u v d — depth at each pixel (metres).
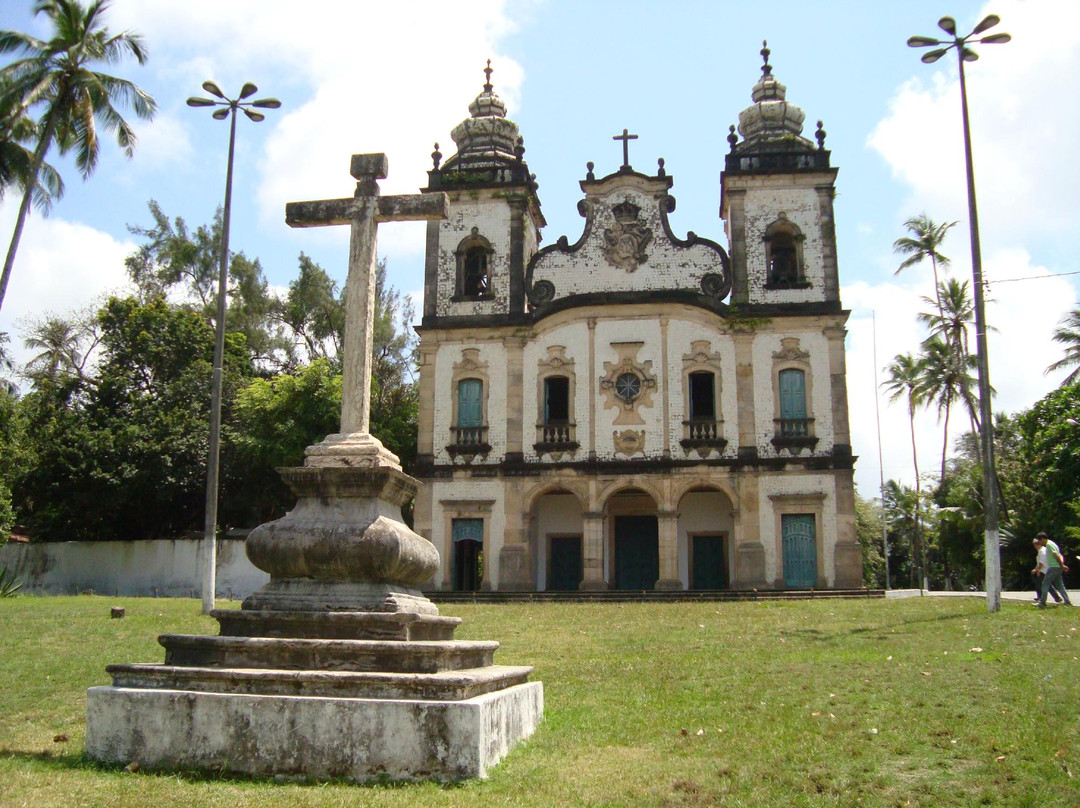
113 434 40.31
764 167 36.41
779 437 34.25
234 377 44.22
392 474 9.66
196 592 36.66
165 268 50.72
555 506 37.25
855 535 33.44
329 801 6.98
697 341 35.47
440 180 38.06
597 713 11.02
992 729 9.12
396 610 9.05
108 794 7.13
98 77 29.69
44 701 11.83
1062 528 37.19
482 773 7.85
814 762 8.33
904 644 16.50
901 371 51.59
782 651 16.39
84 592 37.69
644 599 32.00
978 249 22.77
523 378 36.25
